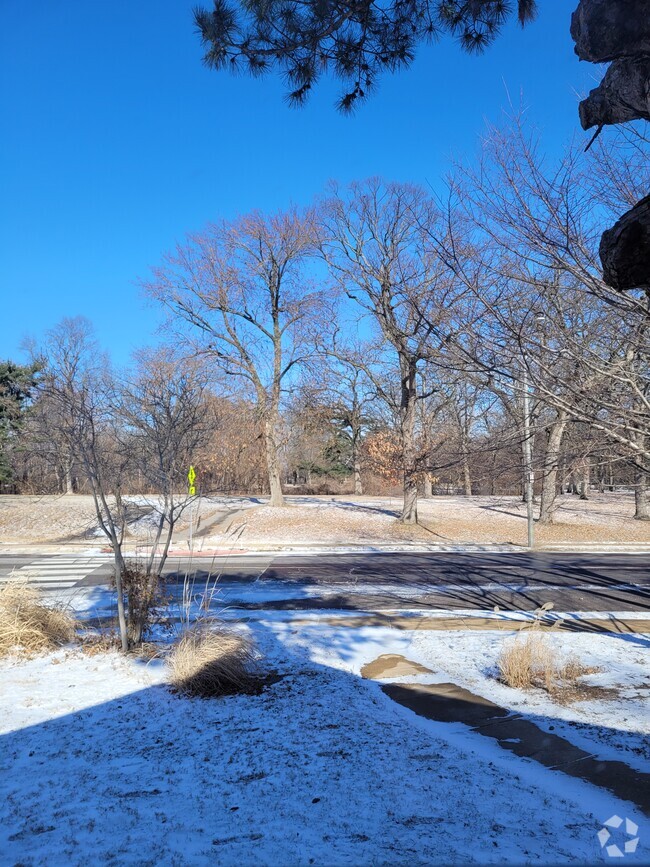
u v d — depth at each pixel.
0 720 6.20
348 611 11.99
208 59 5.11
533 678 7.67
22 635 8.80
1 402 31.64
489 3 4.91
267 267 33.53
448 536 25.83
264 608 12.26
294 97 5.44
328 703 6.73
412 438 23.22
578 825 4.08
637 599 13.36
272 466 35.00
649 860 3.61
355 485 55.81
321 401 33.66
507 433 7.28
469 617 11.45
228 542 23.69
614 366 5.37
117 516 10.59
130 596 9.05
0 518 28.48
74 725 6.07
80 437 8.89
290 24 4.86
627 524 29.08
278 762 5.16
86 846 3.85
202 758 5.26
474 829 4.02
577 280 5.88
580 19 3.41
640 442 5.81
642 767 5.11
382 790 4.62
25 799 4.52
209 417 17.20
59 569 17.67
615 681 7.63
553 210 5.57
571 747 5.55
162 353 26.94
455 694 7.12
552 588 14.63
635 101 3.54
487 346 5.73
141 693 7.04
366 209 24.12
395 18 5.11
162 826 4.10
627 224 3.06
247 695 7.00
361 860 3.63
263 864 3.60
